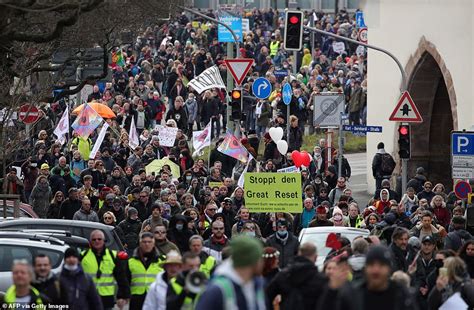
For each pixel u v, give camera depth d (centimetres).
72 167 8138
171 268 3506
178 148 8681
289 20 7931
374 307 2645
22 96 7056
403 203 6906
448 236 5166
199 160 7869
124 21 8100
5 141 7019
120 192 7056
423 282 4262
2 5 5228
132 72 12231
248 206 6106
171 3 8806
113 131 9194
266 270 3500
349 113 11300
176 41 12625
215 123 10769
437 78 9344
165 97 12156
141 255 4088
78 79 8531
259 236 5412
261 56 12562
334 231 5178
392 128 9694
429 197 7162
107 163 8244
